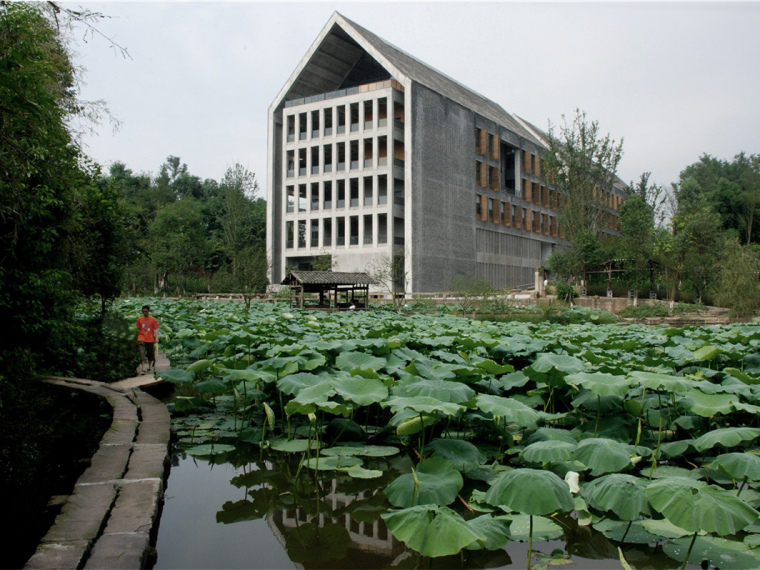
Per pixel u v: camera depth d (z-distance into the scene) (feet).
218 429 24.82
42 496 17.65
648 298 135.54
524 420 16.92
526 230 204.95
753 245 133.80
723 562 12.67
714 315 108.37
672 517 11.82
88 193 49.52
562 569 12.78
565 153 152.25
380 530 15.20
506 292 120.26
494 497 12.95
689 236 127.34
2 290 29.66
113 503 15.16
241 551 13.85
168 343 38.58
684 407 19.89
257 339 30.99
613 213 235.40
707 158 290.35
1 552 13.89
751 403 21.79
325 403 17.48
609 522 14.78
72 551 12.19
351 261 160.25
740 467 15.24
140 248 69.92
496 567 13.06
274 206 177.06
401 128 158.20
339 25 157.38
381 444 22.38
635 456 17.13
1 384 29.86
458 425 23.43
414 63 180.86
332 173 164.04
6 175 23.62
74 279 43.19
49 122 22.67
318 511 16.44
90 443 23.38
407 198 150.10
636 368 27.50
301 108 169.37
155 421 24.54
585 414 22.80
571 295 124.47
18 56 18.43
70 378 34.88
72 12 22.33
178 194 286.46
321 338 36.11
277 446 21.59
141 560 12.23
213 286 166.30
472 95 207.31
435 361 29.60
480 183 182.29
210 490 18.06
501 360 32.68
